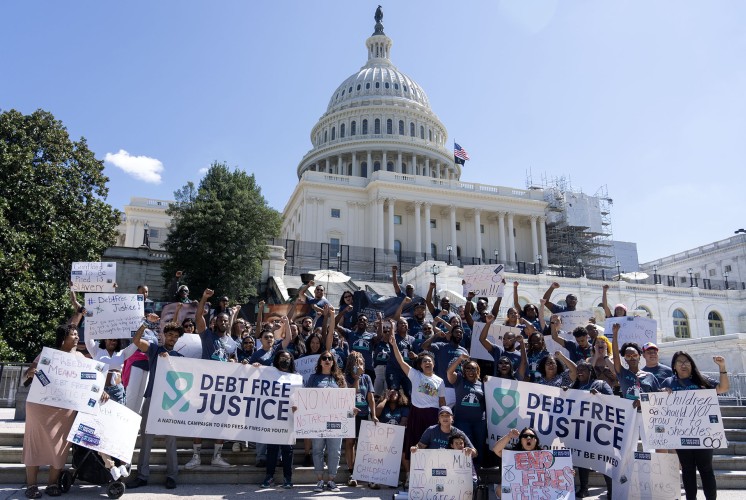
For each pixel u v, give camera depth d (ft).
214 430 28.27
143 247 130.62
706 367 66.03
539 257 230.48
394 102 313.53
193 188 140.05
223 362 29.27
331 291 133.49
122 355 30.63
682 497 28.86
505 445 27.14
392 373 34.55
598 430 28.14
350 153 294.46
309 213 232.12
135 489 27.07
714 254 273.95
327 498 26.50
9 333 76.95
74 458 25.95
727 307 180.96
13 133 98.89
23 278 80.94
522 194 255.09
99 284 35.50
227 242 116.78
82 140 108.88
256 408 28.86
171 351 30.14
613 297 169.17
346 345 37.42
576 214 267.80
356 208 238.89
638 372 30.07
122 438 25.53
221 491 27.27
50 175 98.32
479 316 43.42
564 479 23.90
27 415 24.86
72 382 24.88
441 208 245.24
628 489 26.50
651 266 307.99
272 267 138.21
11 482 27.53
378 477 28.50
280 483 29.55
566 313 44.83
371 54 367.86
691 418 25.71
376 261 185.68
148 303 50.26
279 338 40.34
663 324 171.94
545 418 28.96
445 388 31.35
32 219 90.53
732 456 33.65
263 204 133.59
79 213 101.19
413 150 292.61
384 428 29.30
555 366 31.32
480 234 245.65
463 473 25.21
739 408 41.47
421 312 43.52
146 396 29.07
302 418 27.94
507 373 31.78
